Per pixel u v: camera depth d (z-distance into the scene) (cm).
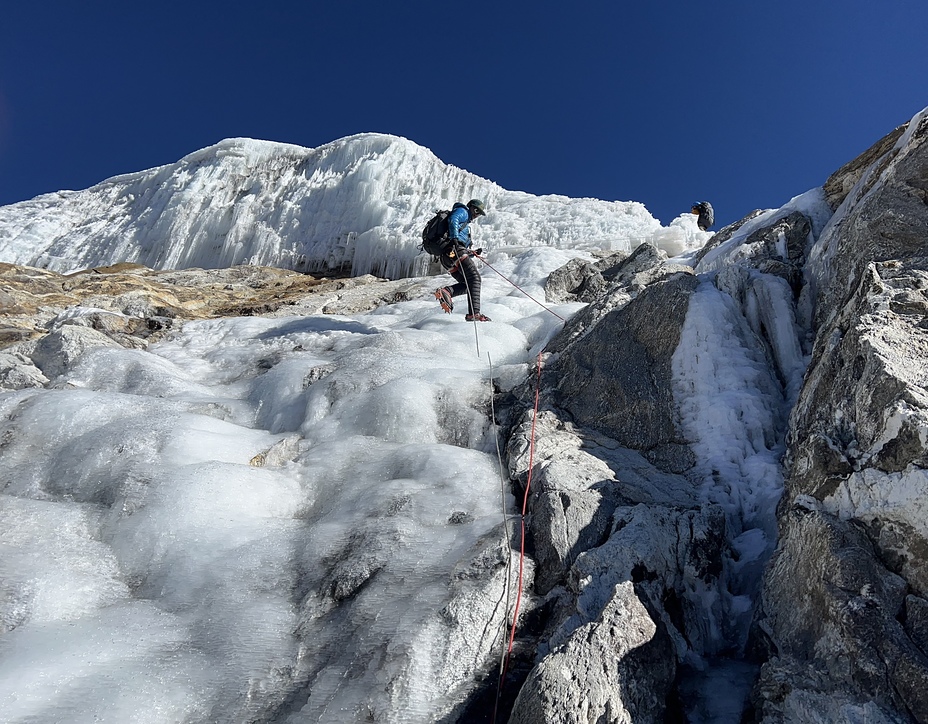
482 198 1770
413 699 261
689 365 481
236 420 561
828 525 276
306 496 428
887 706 221
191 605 329
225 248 1880
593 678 243
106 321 815
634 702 250
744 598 327
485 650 284
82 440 477
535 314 760
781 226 596
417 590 312
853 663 236
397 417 500
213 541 365
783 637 280
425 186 1806
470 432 499
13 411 523
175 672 284
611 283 785
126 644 297
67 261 1973
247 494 406
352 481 431
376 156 1888
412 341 666
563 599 307
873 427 291
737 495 389
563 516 346
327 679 276
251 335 803
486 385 556
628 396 486
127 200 2247
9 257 1961
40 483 450
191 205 1997
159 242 1961
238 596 330
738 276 551
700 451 427
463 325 716
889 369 296
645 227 1442
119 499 408
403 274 1538
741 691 276
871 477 277
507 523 353
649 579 310
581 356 555
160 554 362
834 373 340
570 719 229
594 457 420
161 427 480
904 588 254
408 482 408
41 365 662
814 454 309
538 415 480
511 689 269
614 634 263
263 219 1895
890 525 266
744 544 359
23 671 271
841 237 495
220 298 1108
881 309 338
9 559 352
